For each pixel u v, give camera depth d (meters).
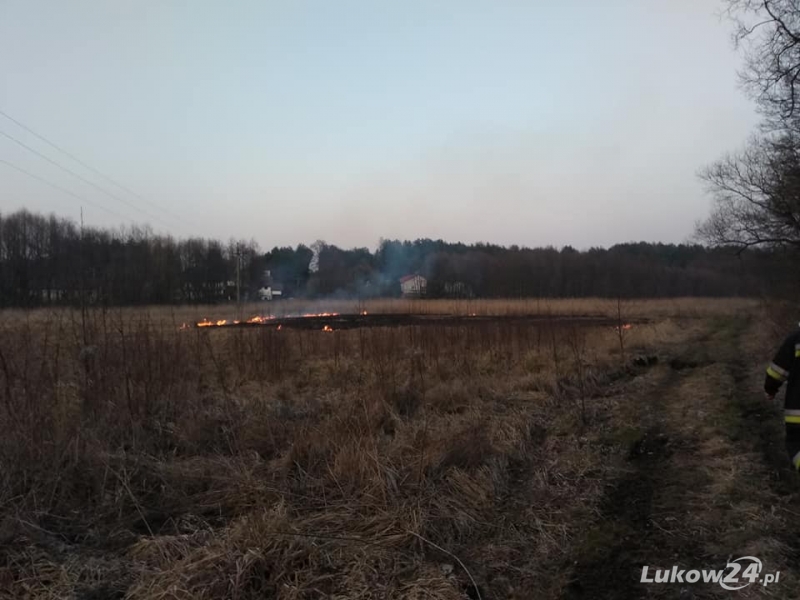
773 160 18.05
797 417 3.33
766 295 24.08
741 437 6.42
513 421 6.82
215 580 3.03
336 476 4.71
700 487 4.90
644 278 59.19
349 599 3.01
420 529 3.82
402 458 5.05
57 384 5.81
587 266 57.66
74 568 3.34
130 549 3.63
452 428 6.09
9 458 4.27
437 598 3.03
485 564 3.61
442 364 10.73
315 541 3.59
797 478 5.00
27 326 6.22
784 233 19.48
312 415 7.13
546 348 13.52
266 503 4.31
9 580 3.14
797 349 3.38
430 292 51.75
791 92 13.00
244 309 31.52
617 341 16.30
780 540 3.78
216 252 53.69
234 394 8.28
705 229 23.27
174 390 6.93
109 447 5.16
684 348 16.77
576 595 3.24
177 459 5.36
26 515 3.86
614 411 8.06
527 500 4.69
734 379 10.91
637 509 4.47
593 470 5.40
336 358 11.44
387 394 7.87
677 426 7.11
